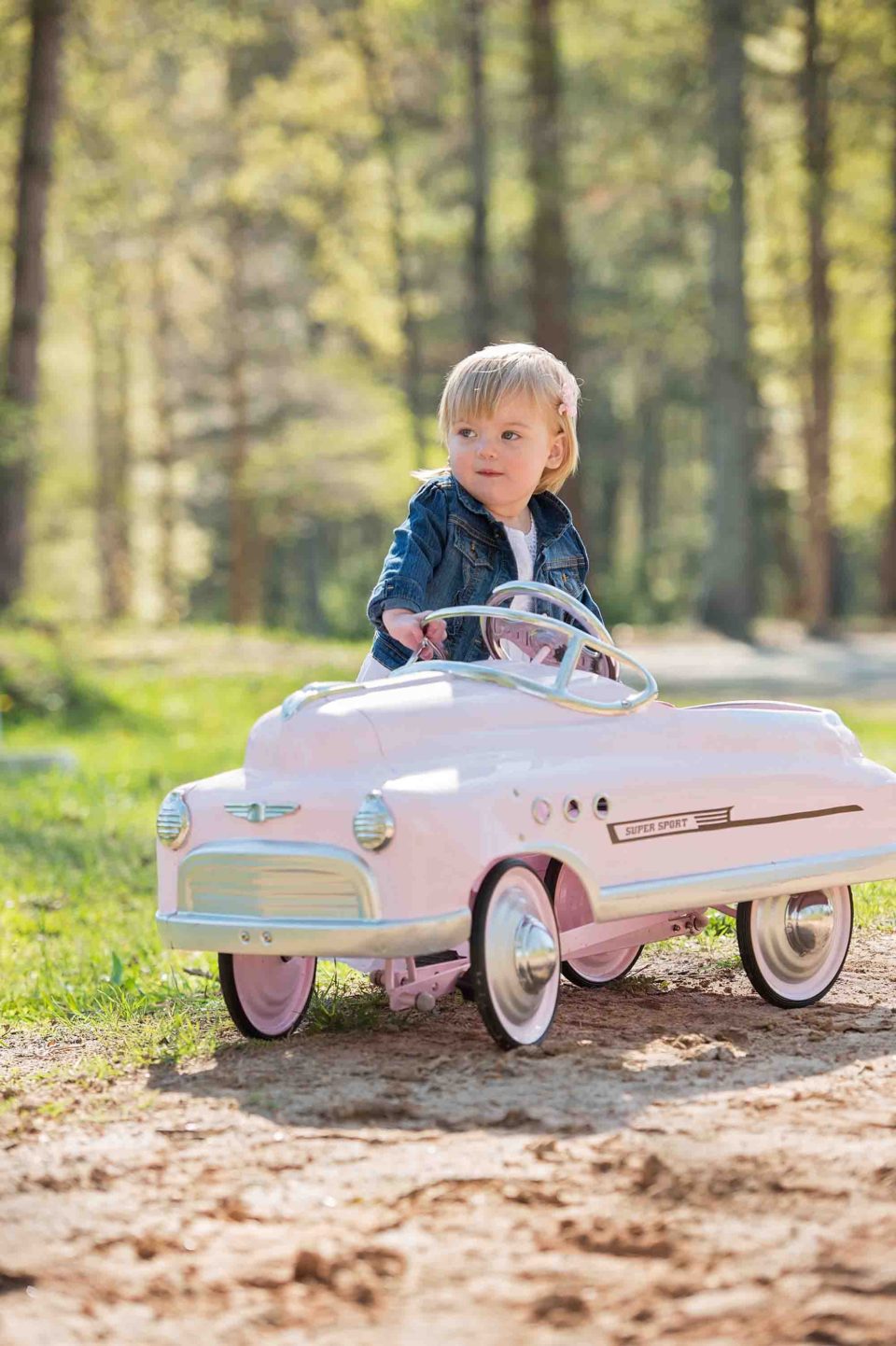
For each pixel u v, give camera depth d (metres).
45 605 23.73
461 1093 4.02
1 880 8.28
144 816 10.52
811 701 19.16
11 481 22.84
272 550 59.16
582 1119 3.76
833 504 44.38
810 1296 2.73
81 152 26.84
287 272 41.28
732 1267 2.88
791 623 42.06
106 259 37.47
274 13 34.59
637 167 33.66
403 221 38.38
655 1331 2.65
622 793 4.52
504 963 4.32
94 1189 3.42
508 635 4.84
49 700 17.73
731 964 5.85
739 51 31.44
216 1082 4.29
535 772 4.39
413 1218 3.17
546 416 5.11
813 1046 4.53
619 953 5.58
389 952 4.07
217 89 36.34
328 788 4.23
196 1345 2.66
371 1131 3.73
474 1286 2.86
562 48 32.78
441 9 32.84
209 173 36.75
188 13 28.19
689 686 21.20
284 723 4.43
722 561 32.91
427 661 4.79
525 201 31.05
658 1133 3.64
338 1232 3.12
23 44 24.14
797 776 4.96
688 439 64.31
